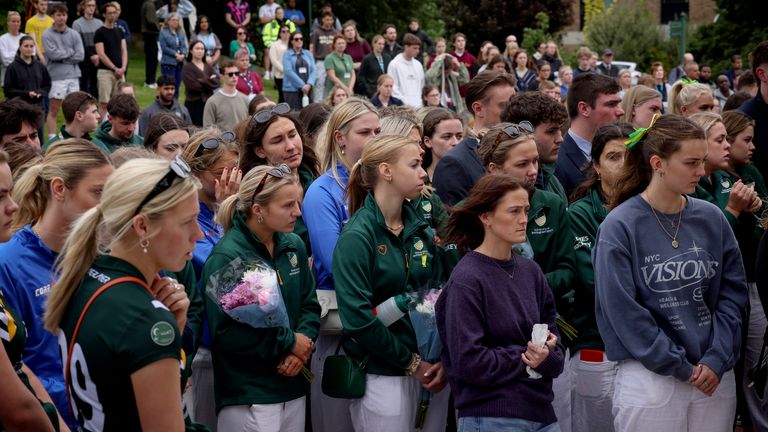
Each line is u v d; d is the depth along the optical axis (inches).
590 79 237.0
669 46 1229.7
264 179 171.9
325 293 196.2
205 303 172.7
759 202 211.3
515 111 208.8
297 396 177.2
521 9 1331.2
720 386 168.9
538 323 165.6
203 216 190.1
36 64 554.9
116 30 666.2
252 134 211.3
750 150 235.0
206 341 181.5
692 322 166.2
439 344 177.5
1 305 122.3
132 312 107.8
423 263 184.5
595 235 196.7
